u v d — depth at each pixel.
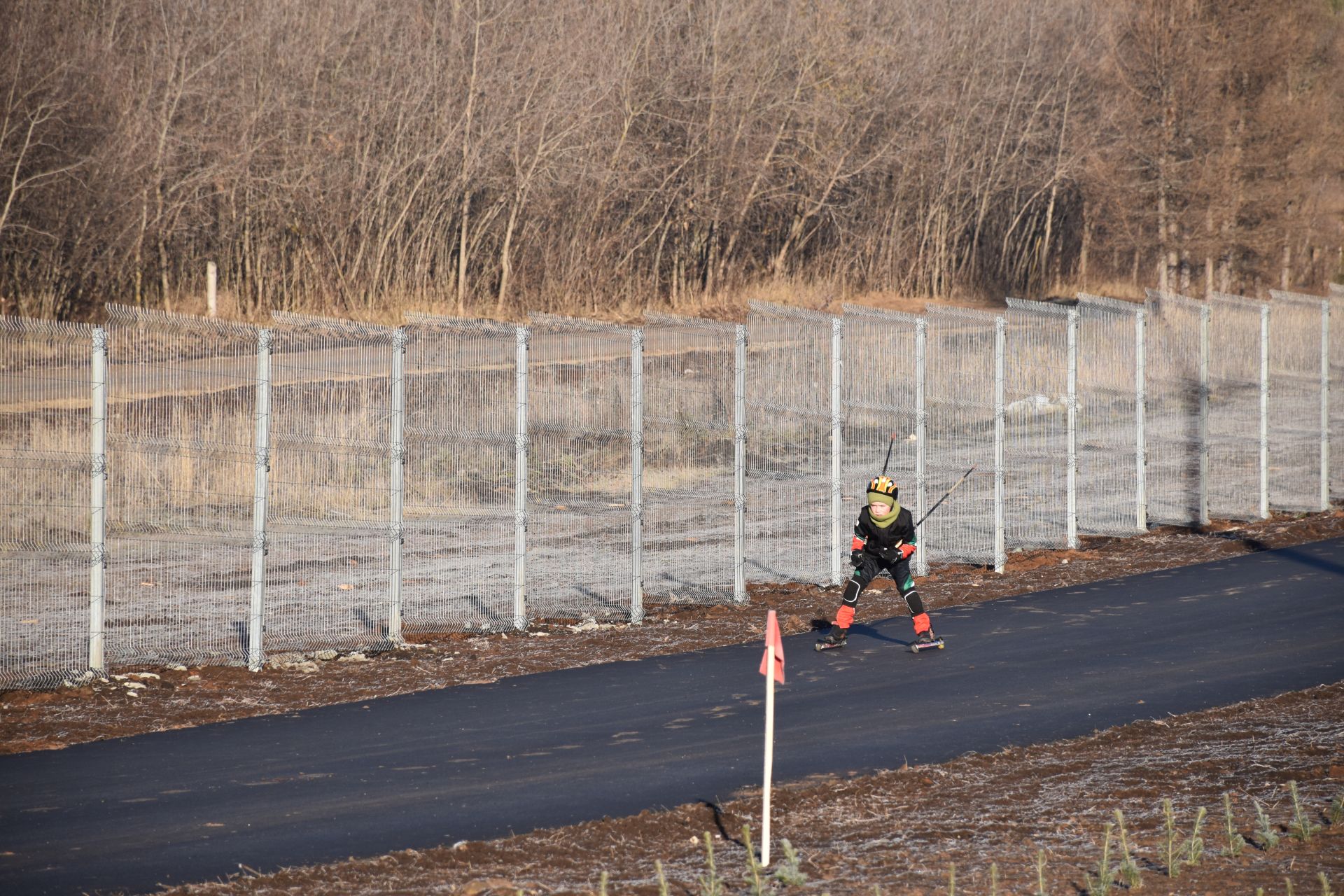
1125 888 23.98
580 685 41.94
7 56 131.88
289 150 153.75
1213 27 194.25
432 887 24.52
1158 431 74.75
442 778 31.80
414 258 166.88
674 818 28.56
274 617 50.41
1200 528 74.62
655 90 183.88
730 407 57.88
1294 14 197.88
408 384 49.78
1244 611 51.78
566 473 53.72
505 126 164.62
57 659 43.19
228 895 24.09
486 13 167.12
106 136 140.25
